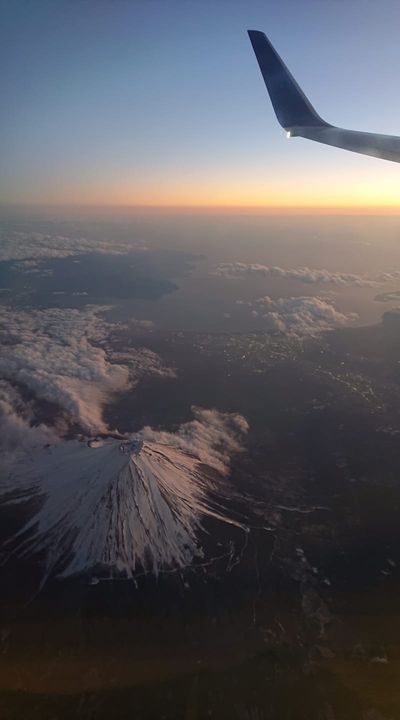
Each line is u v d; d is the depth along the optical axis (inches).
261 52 472.7
